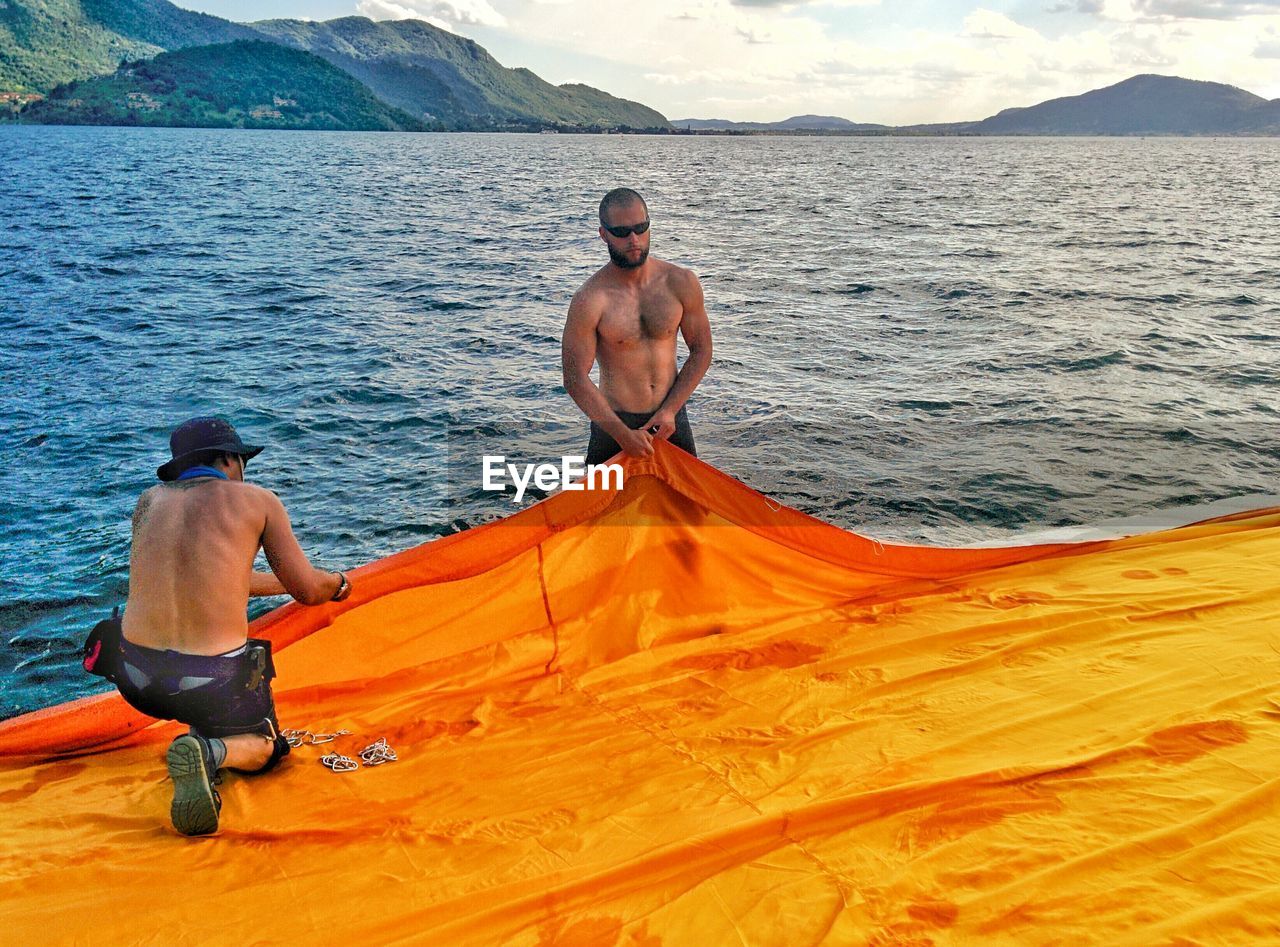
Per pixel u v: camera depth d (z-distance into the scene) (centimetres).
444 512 840
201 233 3052
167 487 362
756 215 4109
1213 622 438
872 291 2023
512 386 1259
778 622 487
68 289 1977
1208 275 2275
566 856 289
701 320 505
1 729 381
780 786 321
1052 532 758
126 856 300
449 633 457
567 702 414
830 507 824
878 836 284
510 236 3181
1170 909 239
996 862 267
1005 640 441
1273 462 918
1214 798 290
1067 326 1606
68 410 1127
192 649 346
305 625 433
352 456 995
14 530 791
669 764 346
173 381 1272
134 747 394
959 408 1108
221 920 263
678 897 261
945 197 5547
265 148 11462
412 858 293
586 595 477
